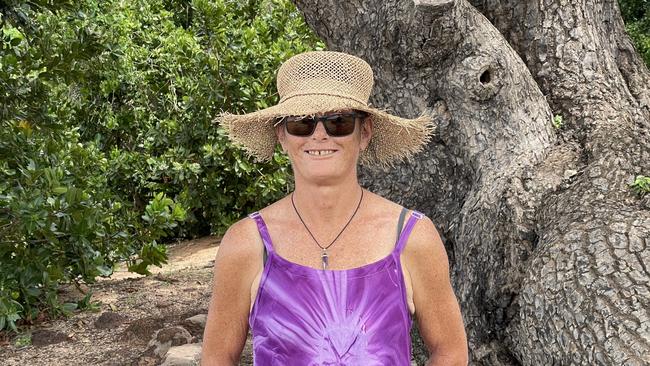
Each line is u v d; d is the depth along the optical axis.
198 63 10.51
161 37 12.20
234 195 11.47
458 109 4.21
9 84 6.21
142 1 13.04
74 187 6.14
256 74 10.47
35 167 6.06
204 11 10.50
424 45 4.10
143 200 11.80
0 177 6.21
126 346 5.79
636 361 2.74
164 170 11.02
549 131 4.26
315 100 2.05
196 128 10.86
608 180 3.67
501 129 4.18
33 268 6.04
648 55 11.29
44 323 6.49
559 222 3.51
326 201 2.06
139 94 11.96
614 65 4.76
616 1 5.03
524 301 3.34
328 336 1.97
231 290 2.12
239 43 10.38
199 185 11.14
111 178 11.20
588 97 4.48
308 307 2.00
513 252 3.72
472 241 3.97
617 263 3.11
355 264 2.04
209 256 9.93
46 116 6.69
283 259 2.04
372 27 4.34
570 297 3.10
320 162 2.04
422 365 4.48
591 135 4.15
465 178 4.36
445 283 2.14
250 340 5.52
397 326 2.02
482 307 3.85
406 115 4.32
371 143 2.42
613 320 2.91
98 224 6.36
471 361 3.90
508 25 4.77
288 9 11.06
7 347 5.87
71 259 6.36
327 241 2.07
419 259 2.08
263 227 2.10
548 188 3.87
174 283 7.90
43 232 5.79
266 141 2.40
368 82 2.18
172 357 4.83
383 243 2.07
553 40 4.67
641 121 4.33
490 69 4.12
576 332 3.01
